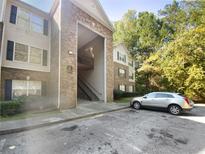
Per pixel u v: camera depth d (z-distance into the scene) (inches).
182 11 1070.4
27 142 172.7
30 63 410.9
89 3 496.7
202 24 769.6
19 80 388.2
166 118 314.8
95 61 608.1
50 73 441.1
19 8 398.9
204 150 157.3
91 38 612.4
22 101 330.6
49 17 462.0
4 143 169.6
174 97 371.6
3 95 353.7
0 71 333.1
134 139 186.2
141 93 911.0
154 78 928.3
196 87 648.4
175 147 164.4
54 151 149.6
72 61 416.8
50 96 418.0
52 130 219.0
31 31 418.6
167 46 850.1
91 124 254.7
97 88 584.7
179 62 716.7
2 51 351.6
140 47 1248.8
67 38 406.3
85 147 160.1
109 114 349.7
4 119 266.8
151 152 151.0
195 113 380.5
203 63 677.9
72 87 410.0
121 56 900.0
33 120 261.7
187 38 711.7
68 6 415.5
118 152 149.6
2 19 337.7
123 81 894.4
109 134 203.2
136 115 340.5
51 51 446.3
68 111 354.0
